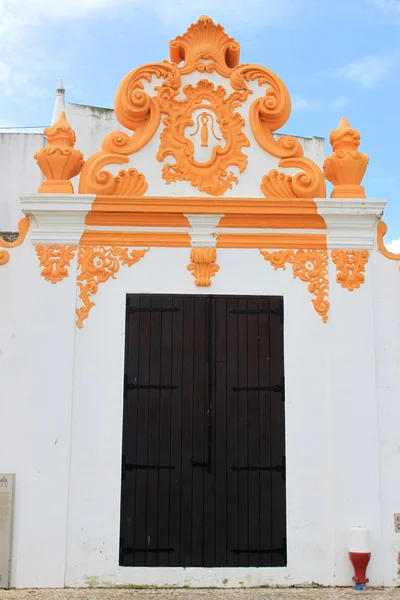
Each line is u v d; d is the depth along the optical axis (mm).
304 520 7484
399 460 7613
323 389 7738
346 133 8203
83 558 7355
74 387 7656
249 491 7570
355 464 7559
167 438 7648
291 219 7961
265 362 7820
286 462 7594
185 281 7914
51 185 7996
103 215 7910
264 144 8188
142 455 7605
